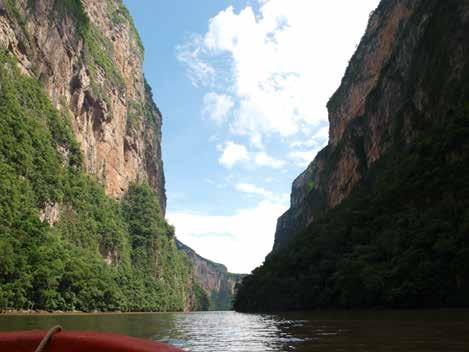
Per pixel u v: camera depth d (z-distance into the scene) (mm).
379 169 79750
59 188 90000
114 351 3234
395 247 44469
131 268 119250
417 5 91938
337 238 60656
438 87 67188
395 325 19797
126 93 147375
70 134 103062
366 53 123375
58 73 103875
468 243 37750
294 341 14961
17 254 61969
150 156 168875
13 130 81312
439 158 51719
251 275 77312
